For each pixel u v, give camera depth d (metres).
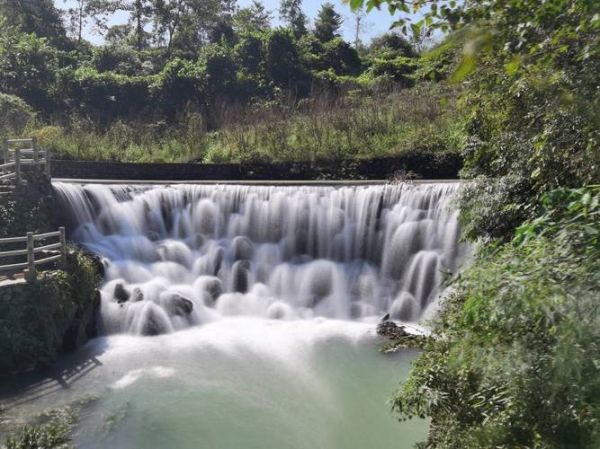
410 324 14.28
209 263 16.27
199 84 35.84
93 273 13.24
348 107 27.77
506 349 3.97
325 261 16.41
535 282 3.32
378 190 16.36
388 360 11.80
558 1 3.70
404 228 15.70
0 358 10.66
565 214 3.99
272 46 39.62
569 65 4.76
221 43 43.72
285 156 22.50
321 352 12.27
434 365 6.16
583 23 3.70
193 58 49.62
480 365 4.32
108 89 34.41
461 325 4.97
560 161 6.42
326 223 16.67
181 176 22.08
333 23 58.31
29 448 8.03
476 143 10.24
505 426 4.37
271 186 17.17
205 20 53.91
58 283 11.78
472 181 9.87
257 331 13.61
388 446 8.57
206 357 11.91
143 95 35.03
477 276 3.91
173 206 17.28
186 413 9.45
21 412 9.33
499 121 9.05
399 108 25.47
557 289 3.23
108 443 8.47
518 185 8.42
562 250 3.42
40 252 13.02
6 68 31.55
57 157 22.95
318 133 23.84
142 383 10.57
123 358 11.70
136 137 26.52
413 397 6.06
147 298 13.85
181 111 33.41
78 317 12.34
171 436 8.73
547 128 6.26
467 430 5.39
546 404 3.80
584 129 5.05
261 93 36.59
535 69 4.68
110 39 58.56
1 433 8.60
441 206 15.18
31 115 25.98
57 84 32.91
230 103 32.88
